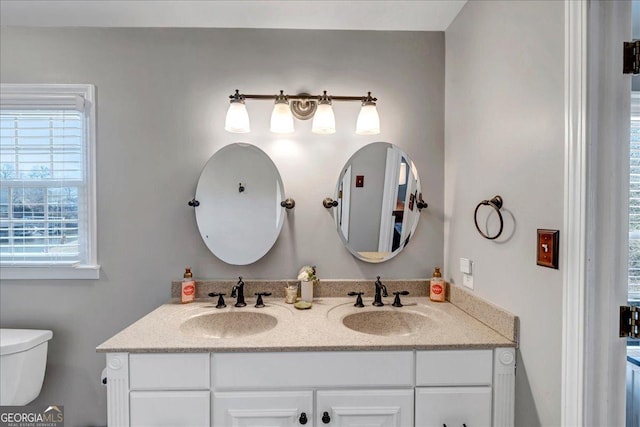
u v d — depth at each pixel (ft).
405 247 6.11
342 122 6.06
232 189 5.99
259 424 4.00
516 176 4.00
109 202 5.90
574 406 3.13
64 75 5.86
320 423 4.04
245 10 5.42
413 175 6.08
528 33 3.77
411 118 6.09
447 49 5.95
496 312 4.34
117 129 5.90
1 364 4.97
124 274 5.92
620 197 3.05
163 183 5.94
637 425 4.42
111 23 5.77
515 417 4.03
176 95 5.94
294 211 6.05
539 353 3.62
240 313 5.34
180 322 4.82
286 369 4.01
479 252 4.85
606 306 3.04
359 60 6.03
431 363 4.06
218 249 5.95
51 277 5.82
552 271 3.43
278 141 6.03
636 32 4.45
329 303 5.73
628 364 4.57
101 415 5.88
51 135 5.89
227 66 5.96
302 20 5.73
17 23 5.74
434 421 4.05
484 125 4.71
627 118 3.06
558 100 3.34
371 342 4.09
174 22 5.76
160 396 3.96
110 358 3.95
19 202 5.88
